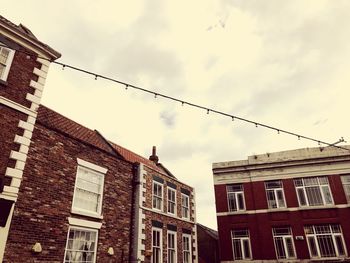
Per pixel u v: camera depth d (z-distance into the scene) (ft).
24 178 33.96
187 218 65.46
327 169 68.49
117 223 46.19
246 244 68.28
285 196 69.36
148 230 51.44
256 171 74.28
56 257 34.78
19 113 33.78
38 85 36.88
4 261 29.53
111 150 56.95
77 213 39.34
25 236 32.09
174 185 64.49
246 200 72.18
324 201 66.33
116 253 44.11
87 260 39.17
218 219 72.23
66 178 39.55
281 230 66.59
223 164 78.02
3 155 30.89
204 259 82.38
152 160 77.77
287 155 73.61
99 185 45.34
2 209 29.43
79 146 43.24
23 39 36.83
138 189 52.13
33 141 36.42
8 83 33.78
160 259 52.49
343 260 59.31
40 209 34.68
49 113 48.93
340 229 62.44
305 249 62.59
